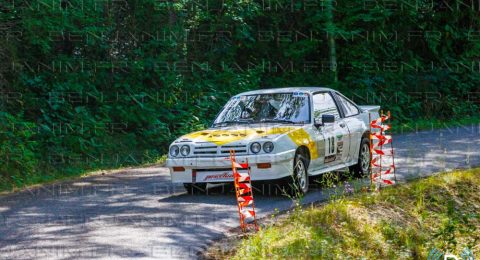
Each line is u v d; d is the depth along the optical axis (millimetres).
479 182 12664
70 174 14992
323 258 8289
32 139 16031
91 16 18547
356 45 26250
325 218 9594
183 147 11383
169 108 19891
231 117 12422
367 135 13703
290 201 10945
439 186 12133
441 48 28766
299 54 24906
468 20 29266
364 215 10172
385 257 9234
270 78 24547
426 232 10469
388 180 11883
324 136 12125
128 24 19625
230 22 23266
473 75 28500
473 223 11383
